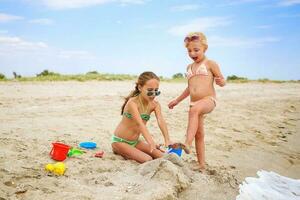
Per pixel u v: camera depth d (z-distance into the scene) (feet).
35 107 26.96
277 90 55.16
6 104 27.58
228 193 13.82
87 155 15.92
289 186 16.08
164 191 12.16
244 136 24.09
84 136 19.43
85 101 30.94
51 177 12.84
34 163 14.08
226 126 26.20
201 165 15.61
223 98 40.45
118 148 16.25
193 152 18.70
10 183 11.99
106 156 16.10
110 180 13.06
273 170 18.42
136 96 16.24
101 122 23.13
